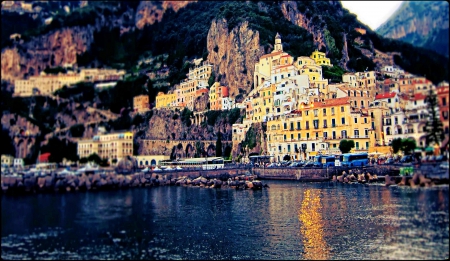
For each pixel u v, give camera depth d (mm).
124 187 159750
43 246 79750
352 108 156750
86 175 168500
